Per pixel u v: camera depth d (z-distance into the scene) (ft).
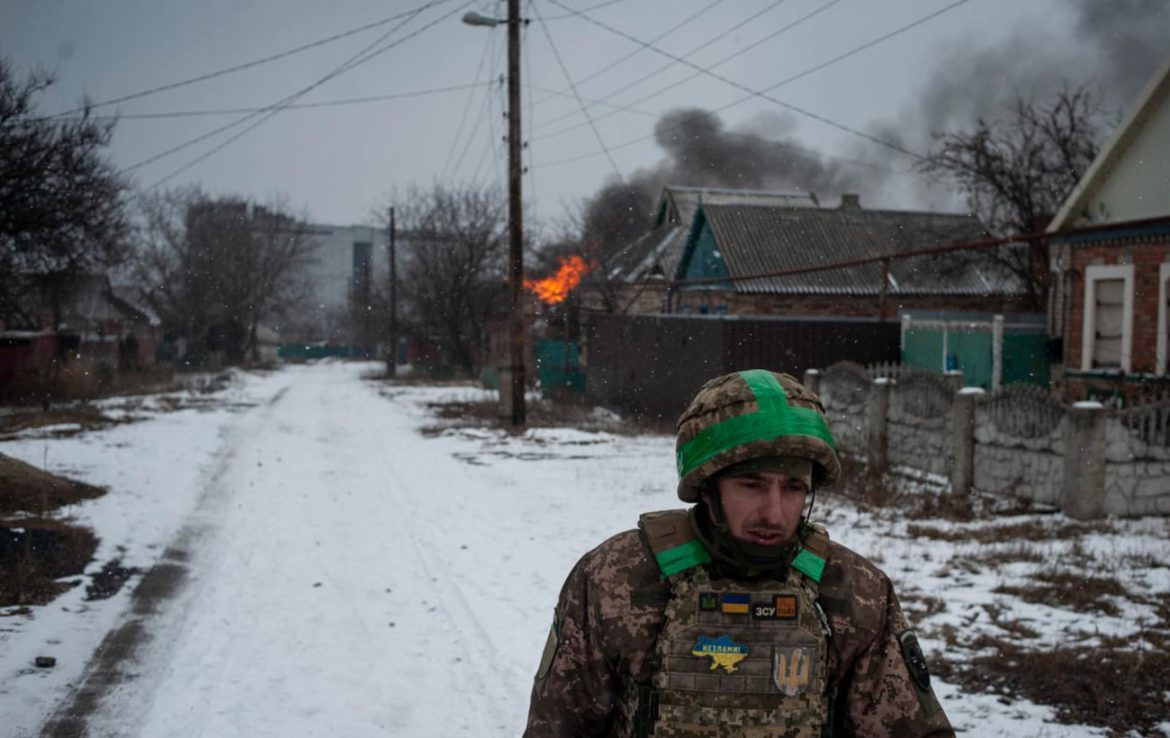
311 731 17.26
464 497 43.73
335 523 37.27
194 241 199.41
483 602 25.80
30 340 93.97
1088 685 18.97
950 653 21.16
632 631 6.48
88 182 76.89
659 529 6.73
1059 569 28.30
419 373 182.29
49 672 19.77
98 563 29.43
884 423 48.14
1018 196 91.50
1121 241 55.36
